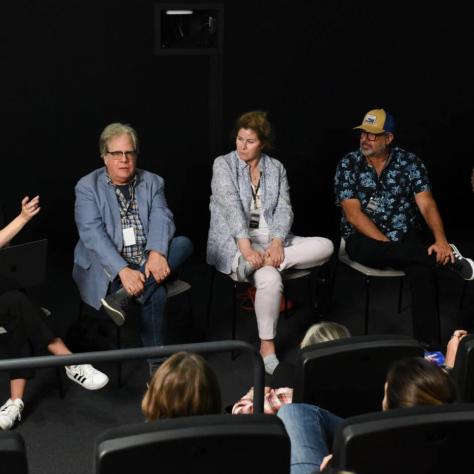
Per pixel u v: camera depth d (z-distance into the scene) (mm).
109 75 5543
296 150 6066
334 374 2598
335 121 6105
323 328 3070
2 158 5465
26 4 5270
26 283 3967
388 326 5105
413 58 6156
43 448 3723
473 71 6305
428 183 5031
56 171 5605
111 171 4285
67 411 4035
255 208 4754
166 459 1890
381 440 1929
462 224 6633
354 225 4918
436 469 1983
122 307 4176
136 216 4371
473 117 6402
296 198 6180
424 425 1930
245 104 5867
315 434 2404
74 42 5422
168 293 4395
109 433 1885
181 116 5766
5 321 3906
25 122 5453
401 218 5023
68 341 4570
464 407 1970
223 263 4648
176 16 5520
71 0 5352
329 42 5945
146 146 5734
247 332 4945
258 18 5742
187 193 5930
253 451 1928
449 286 5672
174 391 2229
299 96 5969
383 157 4996
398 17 6047
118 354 2840
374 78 6109
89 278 4340
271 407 3070
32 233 5660
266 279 4457
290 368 3385
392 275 4773
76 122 5559
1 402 4070
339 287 5609
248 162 4719
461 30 6203
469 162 6484
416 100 6242
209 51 5621
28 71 5375
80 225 4273
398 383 2199
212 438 1894
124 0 5441
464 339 2672
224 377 4422
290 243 4809
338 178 5035
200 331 4898
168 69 5652
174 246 4387
